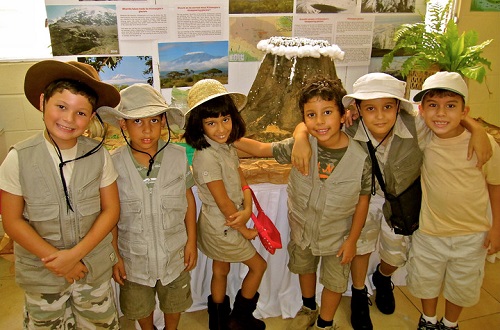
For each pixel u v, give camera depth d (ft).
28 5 5.97
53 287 3.55
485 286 5.99
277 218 5.14
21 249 3.51
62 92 3.12
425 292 4.67
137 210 3.85
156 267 3.96
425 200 4.44
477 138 3.98
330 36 6.70
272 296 5.47
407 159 4.29
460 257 4.39
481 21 7.06
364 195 4.32
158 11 5.99
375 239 4.94
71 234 3.49
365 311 5.16
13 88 6.11
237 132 4.18
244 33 6.37
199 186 4.31
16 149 3.26
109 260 3.80
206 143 4.08
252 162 5.05
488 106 7.66
